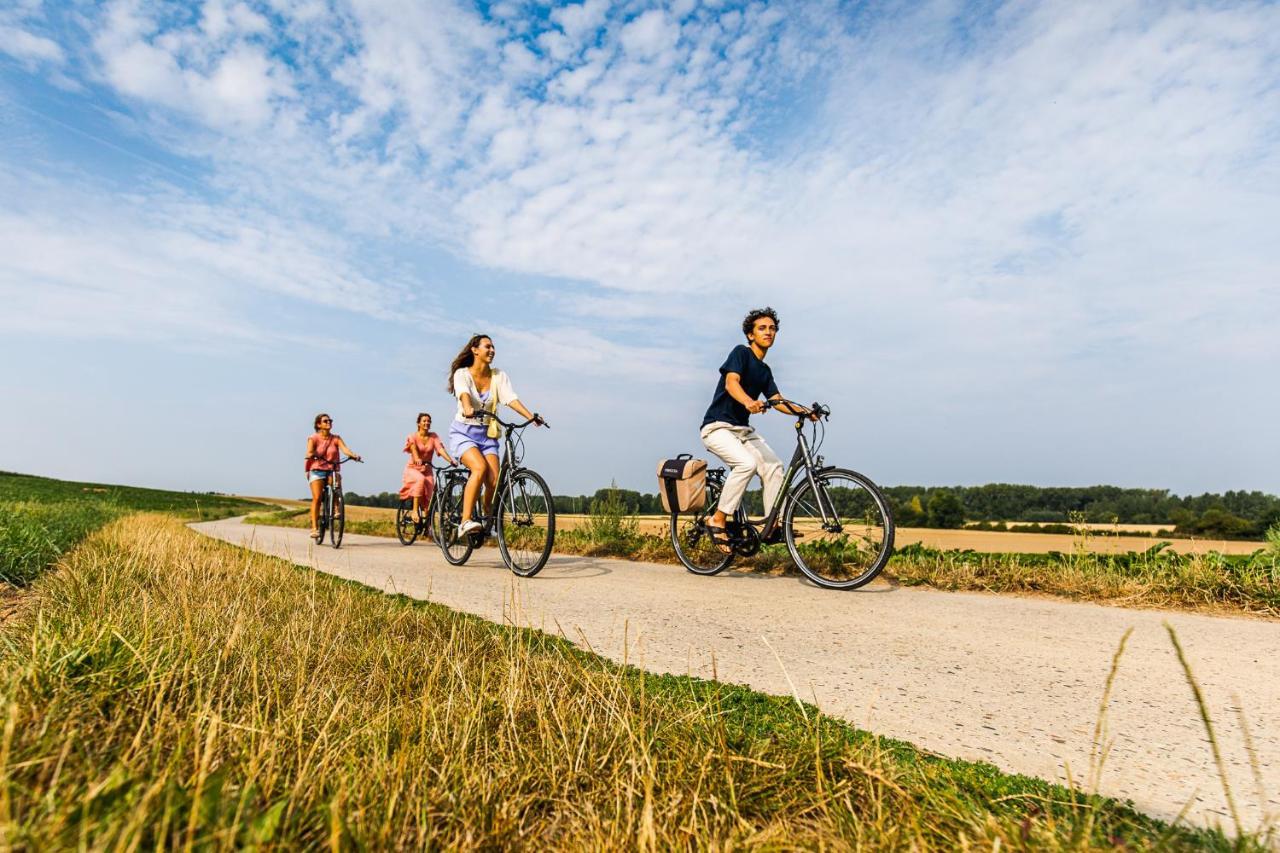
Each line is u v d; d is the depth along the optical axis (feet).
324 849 4.46
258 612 12.07
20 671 6.15
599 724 6.82
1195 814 5.75
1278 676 9.53
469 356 21.84
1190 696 8.79
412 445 34.40
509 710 6.87
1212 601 14.38
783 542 19.02
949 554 19.53
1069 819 5.40
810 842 4.88
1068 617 13.61
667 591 17.16
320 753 5.81
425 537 39.45
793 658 10.68
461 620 12.12
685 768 5.92
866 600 15.70
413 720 6.73
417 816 4.92
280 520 76.38
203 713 5.63
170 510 100.68
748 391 19.51
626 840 4.88
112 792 4.27
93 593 12.87
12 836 3.73
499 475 21.83
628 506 29.09
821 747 6.36
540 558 20.12
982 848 4.60
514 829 5.23
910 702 8.62
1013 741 7.37
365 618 11.78
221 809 4.40
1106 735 7.54
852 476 17.40
